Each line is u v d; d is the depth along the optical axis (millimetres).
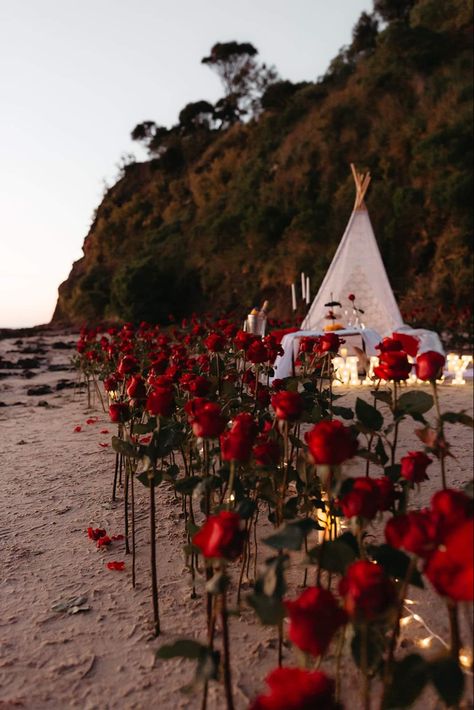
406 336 3352
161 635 2529
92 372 8422
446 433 6266
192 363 4551
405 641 2352
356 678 2098
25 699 2143
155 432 2529
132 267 42812
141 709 2070
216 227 42000
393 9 52750
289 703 908
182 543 3475
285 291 36062
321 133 38781
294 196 38812
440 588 1146
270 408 3270
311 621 1103
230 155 51625
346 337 11539
